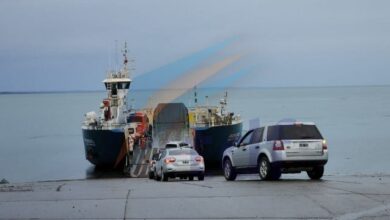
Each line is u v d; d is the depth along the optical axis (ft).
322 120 337.52
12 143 257.34
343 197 42.65
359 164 139.74
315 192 45.88
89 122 144.97
